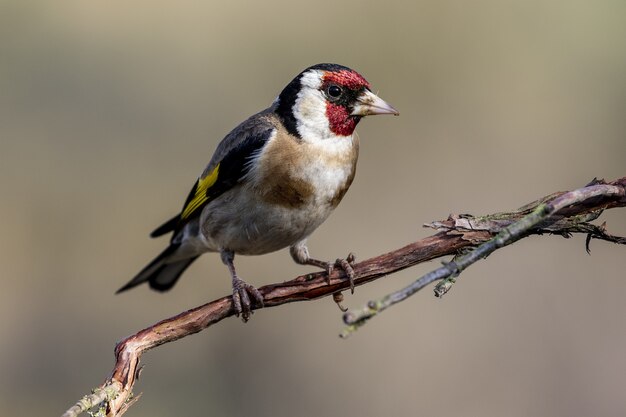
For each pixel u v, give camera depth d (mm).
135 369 5926
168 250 8852
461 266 4887
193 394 11555
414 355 11867
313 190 7477
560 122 13492
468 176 13219
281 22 14055
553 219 5930
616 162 13336
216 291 12172
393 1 13758
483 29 13680
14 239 12672
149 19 14133
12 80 13586
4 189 12922
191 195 8336
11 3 13656
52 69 13758
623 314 11727
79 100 13680
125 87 13828
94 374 12023
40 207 12914
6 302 12312
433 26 13695
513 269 12070
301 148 7449
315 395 11766
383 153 13188
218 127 13828
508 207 13109
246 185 7492
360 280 6469
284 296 6594
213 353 11805
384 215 12914
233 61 14070
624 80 13484
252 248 7922
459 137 13422
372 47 13766
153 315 12250
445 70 13648
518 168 13312
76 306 12445
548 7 13609
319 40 13945
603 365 11523
